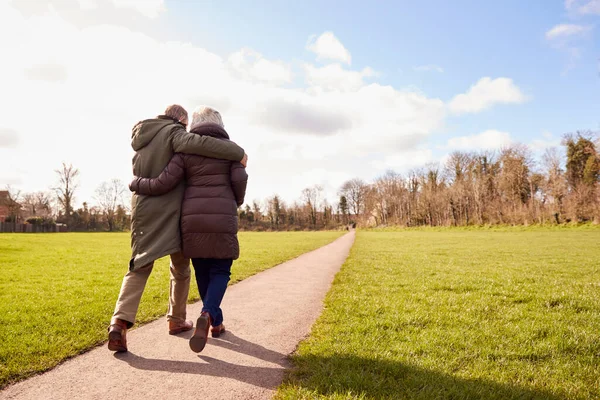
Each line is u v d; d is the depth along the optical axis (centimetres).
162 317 481
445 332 399
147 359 321
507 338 385
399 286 723
